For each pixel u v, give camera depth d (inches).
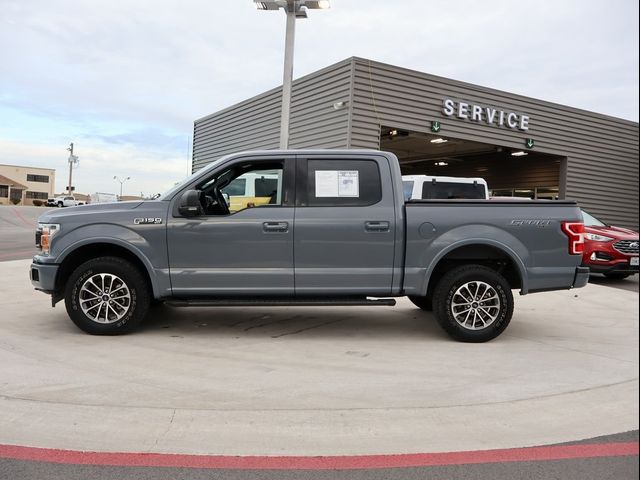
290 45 434.0
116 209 230.1
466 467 125.0
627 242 422.0
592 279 478.9
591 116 758.5
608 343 237.5
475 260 243.0
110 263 227.1
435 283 245.9
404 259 230.1
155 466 123.0
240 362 199.5
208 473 120.4
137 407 153.6
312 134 613.3
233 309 300.7
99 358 199.3
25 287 348.8
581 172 756.0
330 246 227.8
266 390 170.1
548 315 305.6
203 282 226.8
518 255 230.8
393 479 119.3
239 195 239.6
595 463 127.6
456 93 623.8
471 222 231.0
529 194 890.7
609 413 156.6
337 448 133.0
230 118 807.7
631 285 441.1
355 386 175.3
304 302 225.8
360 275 229.0
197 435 138.1
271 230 226.2
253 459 127.1
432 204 232.4
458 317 233.8
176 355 206.5
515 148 689.6
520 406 160.6
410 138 708.0
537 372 192.5
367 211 229.6
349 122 551.2
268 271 227.3
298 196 231.3
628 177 810.8
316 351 217.2
